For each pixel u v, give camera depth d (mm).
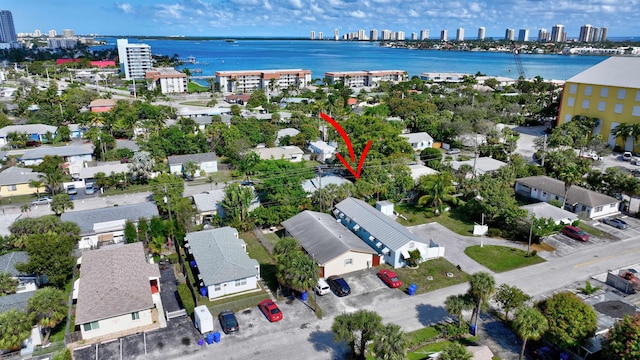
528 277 52625
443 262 56406
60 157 90438
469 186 76062
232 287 49000
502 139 115688
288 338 41812
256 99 179750
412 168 85938
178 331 42938
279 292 48625
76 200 78750
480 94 174750
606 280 51531
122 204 76500
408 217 70812
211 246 54781
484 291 39219
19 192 81938
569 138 100812
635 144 105875
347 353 39719
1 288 44750
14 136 111562
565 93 124125
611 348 33812
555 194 75125
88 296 43938
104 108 156000
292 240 49844
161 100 196875
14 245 55688
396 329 34469
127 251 53094
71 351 39875
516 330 36625
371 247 58656
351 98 187125
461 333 42062
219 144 108688
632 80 109125
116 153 99688
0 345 36875
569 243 61844
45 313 40094
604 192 75938
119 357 39125
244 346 40719
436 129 119625
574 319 37406
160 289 50688
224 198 68438
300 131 120562
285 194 69125
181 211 64250
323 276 52219
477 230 64438
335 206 69812
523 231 62156
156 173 91062
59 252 49344
